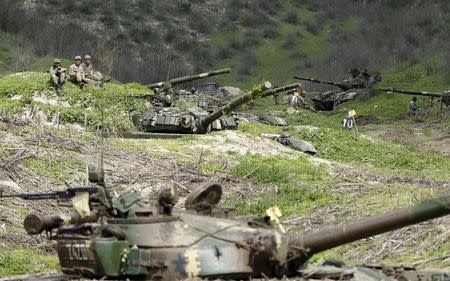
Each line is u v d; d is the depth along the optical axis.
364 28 91.31
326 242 14.57
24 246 22.59
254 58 87.44
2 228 23.36
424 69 74.81
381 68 80.00
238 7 98.19
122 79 70.44
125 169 30.98
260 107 65.81
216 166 33.66
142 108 43.25
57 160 30.48
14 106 42.19
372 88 69.19
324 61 84.50
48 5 85.25
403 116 64.31
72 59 68.44
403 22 87.00
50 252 22.62
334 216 24.94
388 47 83.88
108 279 15.17
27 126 35.62
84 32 76.81
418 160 40.62
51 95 44.09
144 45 85.25
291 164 35.19
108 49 76.00
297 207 26.91
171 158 33.94
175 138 38.88
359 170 35.62
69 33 72.00
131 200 15.96
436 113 63.12
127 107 43.22
